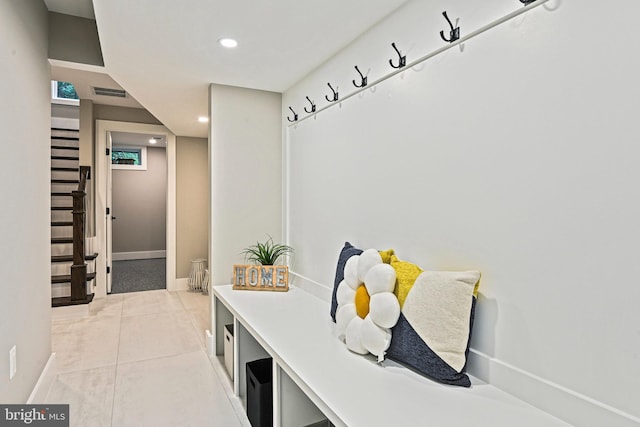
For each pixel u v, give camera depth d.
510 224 1.31
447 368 1.37
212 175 2.97
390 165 1.91
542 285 1.21
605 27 1.05
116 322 3.76
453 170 1.54
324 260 2.57
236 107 3.04
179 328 3.60
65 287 4.08
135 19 1.95
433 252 1.65
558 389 1.16
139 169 8.01
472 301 1.39
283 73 2.72
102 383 2.49
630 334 1.00
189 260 5.26
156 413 2.15
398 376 1.45
